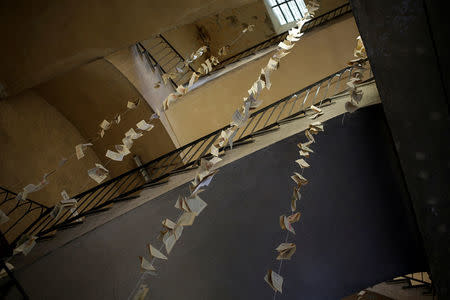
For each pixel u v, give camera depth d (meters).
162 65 11.01
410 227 4.87
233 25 13.00
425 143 3.17
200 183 2.33
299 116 5.73
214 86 10.12
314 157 4.73
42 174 7.52
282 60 10.73
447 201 3.47
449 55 2.46
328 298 4.99
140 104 8.54
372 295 8.66
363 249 5.01
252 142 5.30
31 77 5.77
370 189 4.80
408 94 2.96
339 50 10.86
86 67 7.72
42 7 4.97
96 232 4.12
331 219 4.88
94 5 5.24
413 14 2.50
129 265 4.17
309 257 4.90
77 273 3.93
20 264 3.93
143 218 4.33
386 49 2.85
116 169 9.47
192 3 5.86
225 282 4.55
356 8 2.83
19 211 6.80
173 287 4.28
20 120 7.52
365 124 4.58
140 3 5.50
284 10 13.04
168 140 9.25
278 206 4.73
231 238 4.57
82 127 8.91
